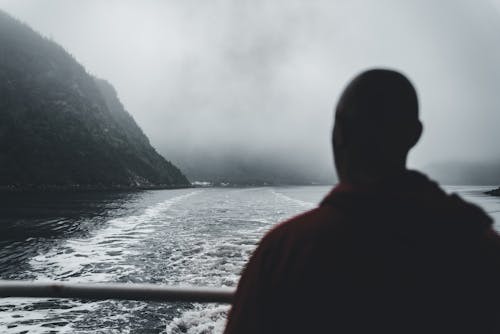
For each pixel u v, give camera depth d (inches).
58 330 266.2
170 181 6151.6
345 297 28.2
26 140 3961.6
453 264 28.5
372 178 31.4
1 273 456.1
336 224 29.5
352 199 29.9
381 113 31.0
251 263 32.9
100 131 5044.3
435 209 28.4
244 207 1700.3
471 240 29.0
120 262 504.7
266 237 33.2
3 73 4544.8
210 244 635.5
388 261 28.0
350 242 28.6
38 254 568.4
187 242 662.5
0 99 4215.1
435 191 30.7
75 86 5295.3
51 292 58.9
